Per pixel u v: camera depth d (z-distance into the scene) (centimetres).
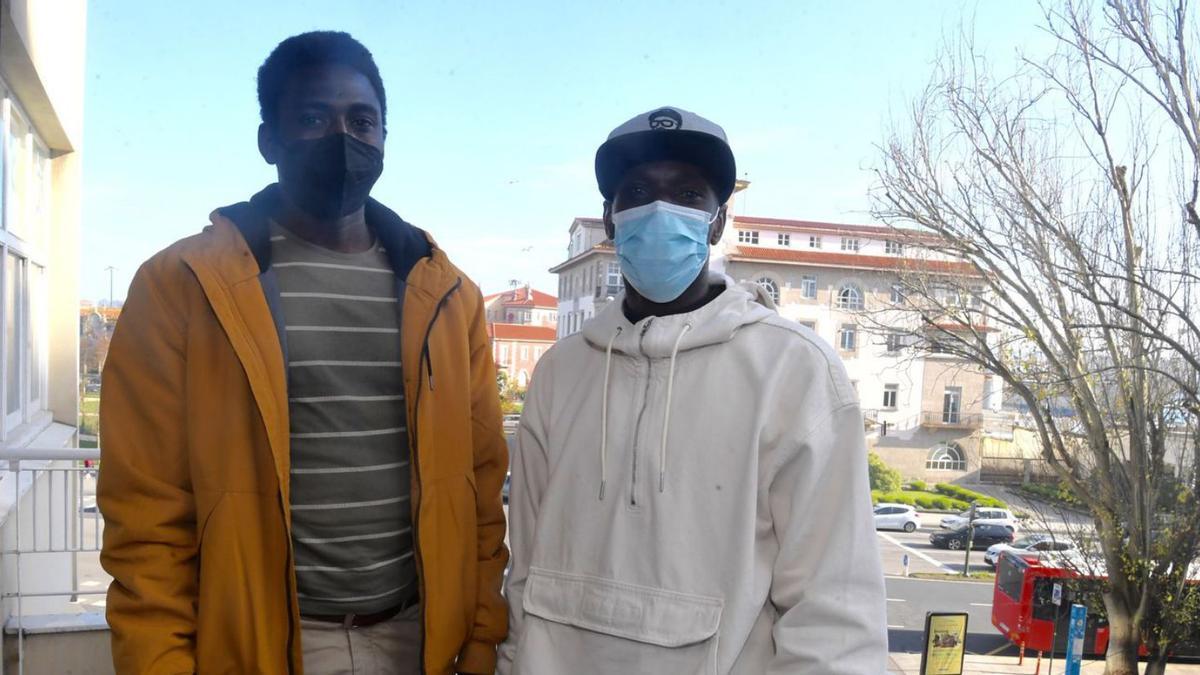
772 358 129
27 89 503
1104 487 1143
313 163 136
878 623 118
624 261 140
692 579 124
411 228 158
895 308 1394
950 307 1251
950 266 1282
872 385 3044
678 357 135
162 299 133
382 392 148
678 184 138
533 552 144
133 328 133
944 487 2884
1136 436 1112
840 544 119
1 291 465
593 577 133
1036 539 1456
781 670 120
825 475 122
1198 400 1016
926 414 3022
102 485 132
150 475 131
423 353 146
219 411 130
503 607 166
